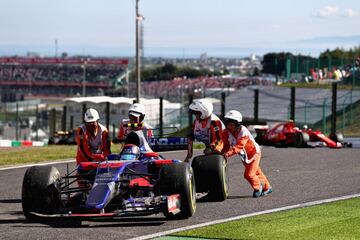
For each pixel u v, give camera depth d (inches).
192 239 850.8
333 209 1059.9
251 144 1200.2
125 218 999.0
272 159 1924.2
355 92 5669.3
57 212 983.0
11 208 1139.3
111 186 933.2
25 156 2105.1
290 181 1416.1
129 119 1205.1
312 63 7091.5
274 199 1175.6
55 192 977.5
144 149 1090.7
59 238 868.0
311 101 5634.8
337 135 2701.8
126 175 1013.8
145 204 943.0
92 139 1184.8
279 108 5605.3
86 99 4446.4
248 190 1295.5
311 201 1148.5
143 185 1028.5
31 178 973.8
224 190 1147.3
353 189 1289.4
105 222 971.3
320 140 2652.6
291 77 7519.7
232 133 1202.6
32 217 984.3
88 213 977.5
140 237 863.7
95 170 1022.4
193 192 1004.6
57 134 3991.1
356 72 6254.9
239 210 1063.0
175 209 943.0
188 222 963.3
